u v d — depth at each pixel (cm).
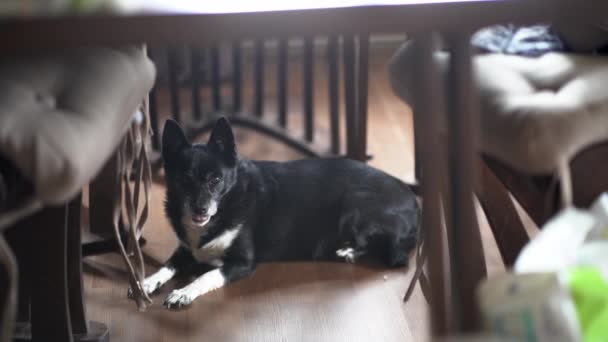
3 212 112
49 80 121
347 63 279
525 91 138
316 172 245
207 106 355
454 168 124
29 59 124
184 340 190
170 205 227
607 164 132
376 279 220
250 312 204
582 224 120
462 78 119
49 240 162
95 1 109
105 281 219
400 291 212
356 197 237
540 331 103
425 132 121
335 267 229
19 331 175
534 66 149
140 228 179
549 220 133
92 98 120
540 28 167
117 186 166
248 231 228
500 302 106
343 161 251
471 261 124
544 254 117
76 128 112
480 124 135
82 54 128
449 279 134
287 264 232
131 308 205
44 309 167
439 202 123
